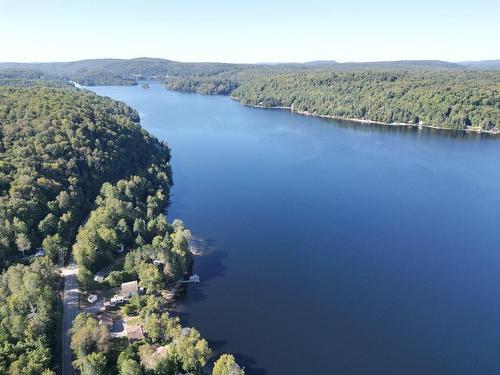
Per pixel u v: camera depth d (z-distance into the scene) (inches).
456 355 4274.1
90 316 4328.3
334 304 5027.1
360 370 4089.6
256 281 5472.4
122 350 4094.5
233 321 4729.3
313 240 6540.4
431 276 5585.6
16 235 5556.1
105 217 6127.0
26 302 4239.7
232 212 7578.7
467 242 6496.1
